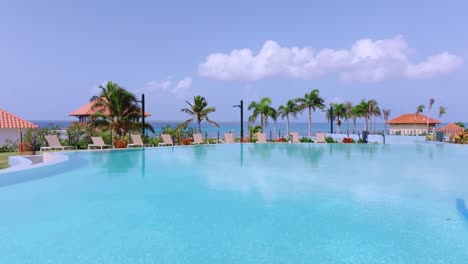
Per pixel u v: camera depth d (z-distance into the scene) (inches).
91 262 177.3
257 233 221.3
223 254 187.3
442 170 497.7
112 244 202.5
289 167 534.6
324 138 1080.2
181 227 233.6
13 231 226.1
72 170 503.5
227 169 509.7
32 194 337.1
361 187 369.4
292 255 186.1
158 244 202.7
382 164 569.9
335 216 259.4
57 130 928.3
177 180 415.2
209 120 1312.7
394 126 2295.8
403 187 369.4
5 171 384.8
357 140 1127.6
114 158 655.1
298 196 325.7
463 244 202.4
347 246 199.5
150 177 436.1
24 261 179.0
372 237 213.6
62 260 180.2
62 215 263.0
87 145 831.7
